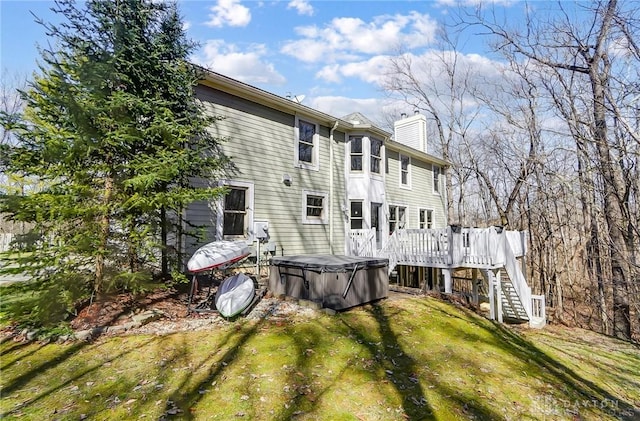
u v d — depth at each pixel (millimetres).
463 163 20672
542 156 10836
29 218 5285
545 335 8922
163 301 6480
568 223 14742
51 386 3639
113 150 6070
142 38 6520
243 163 9438
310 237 11234
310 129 11688
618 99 7879
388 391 3961
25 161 5352
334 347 5008
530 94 11547
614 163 8594
